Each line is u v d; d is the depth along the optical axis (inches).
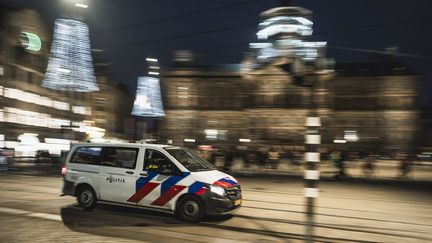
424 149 3484.3
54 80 735.1
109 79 3678.6
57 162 1328.7
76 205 487.2
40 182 775.7
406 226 423.5
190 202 402.6
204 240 338.6
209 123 3873.0
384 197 671.8
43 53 2401.6
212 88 3892.7
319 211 508.7
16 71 2186.3
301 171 1359.5
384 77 3565.5
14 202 507.2
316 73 369.7
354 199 635.5
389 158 2388.0
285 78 3631.9
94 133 2851.9
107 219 410.9
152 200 415.8
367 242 351.9
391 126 3523.6
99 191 441.1
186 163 426.3
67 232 351.9
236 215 456.8
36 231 353.7
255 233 370.0
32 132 2309.3
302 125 3592.5
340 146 3383.4
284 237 358.0
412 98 3516.2
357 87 3609.7
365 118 3572.8
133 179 426.0
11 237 331.3
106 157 448.1
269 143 3567.9
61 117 2640.3
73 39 718.5
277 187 792.9
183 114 3900.1
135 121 1943.9
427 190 805.9
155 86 1214.3
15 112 2164.1
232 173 1210.6
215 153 1355.8
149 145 435.2
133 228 374.3
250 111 3710.6
